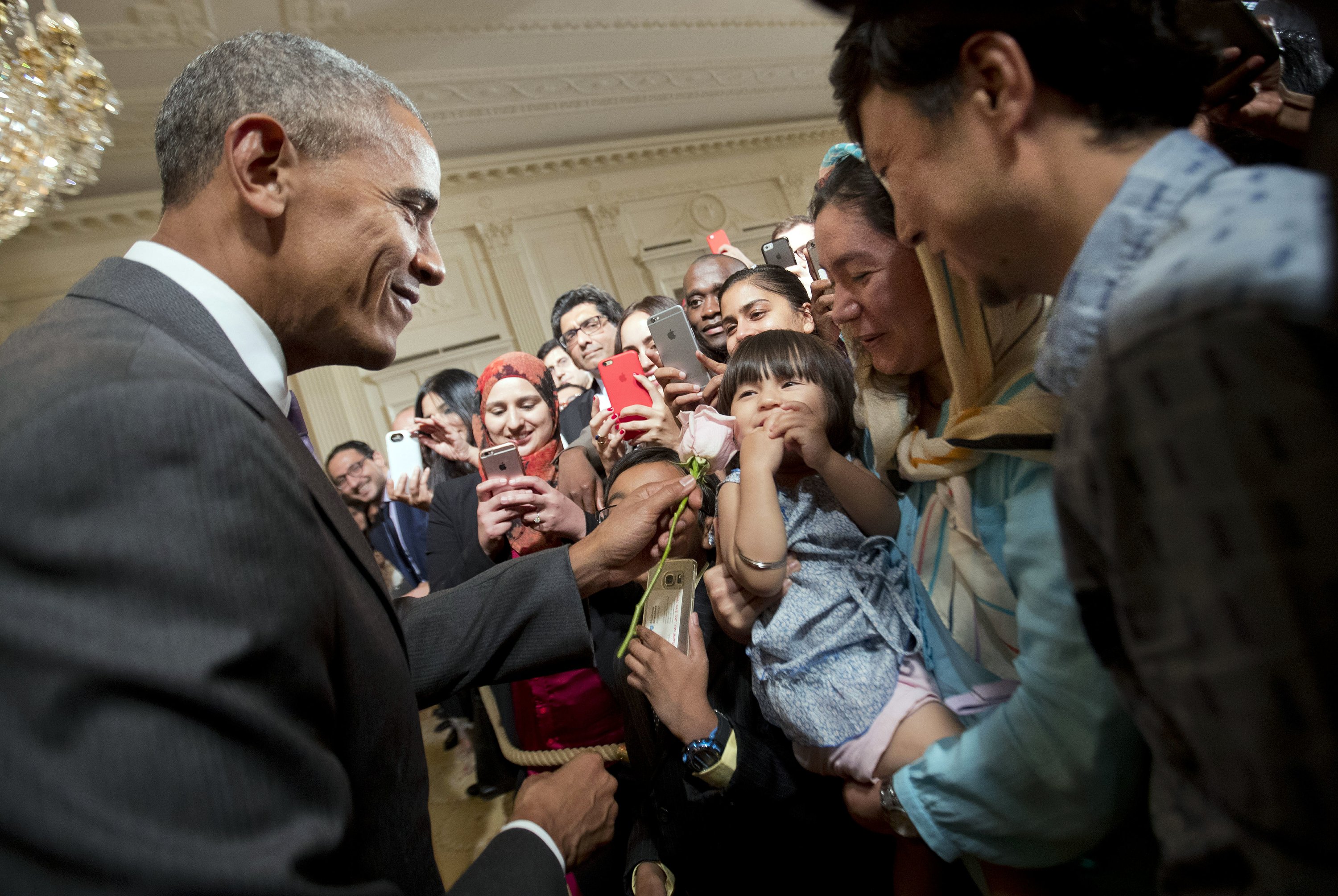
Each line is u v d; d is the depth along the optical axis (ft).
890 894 3.69
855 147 3.58
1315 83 3.69
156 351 2.24
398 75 22.48
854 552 3.53
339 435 24.26
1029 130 1.69
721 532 3.64
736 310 5.76
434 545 7.46
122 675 1.69
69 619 1.71
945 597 2.92
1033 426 2.37
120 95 18.49
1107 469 1.33
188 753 1.73
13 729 1.65
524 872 2.77
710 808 3.68
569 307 11.23
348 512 2.75
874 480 3.66
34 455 1.78
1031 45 1.63
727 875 3.70
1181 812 1.47
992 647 2.77
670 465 4.86
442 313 27.04
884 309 3.06
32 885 1.61
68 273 20.99
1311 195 1.19
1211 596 1.18
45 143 5.49
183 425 1.96
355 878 2.43
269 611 1.97
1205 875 1.38
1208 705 1.24
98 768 1.65
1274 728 1.13
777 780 3.60
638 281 30.86
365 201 2.85
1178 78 1.68
